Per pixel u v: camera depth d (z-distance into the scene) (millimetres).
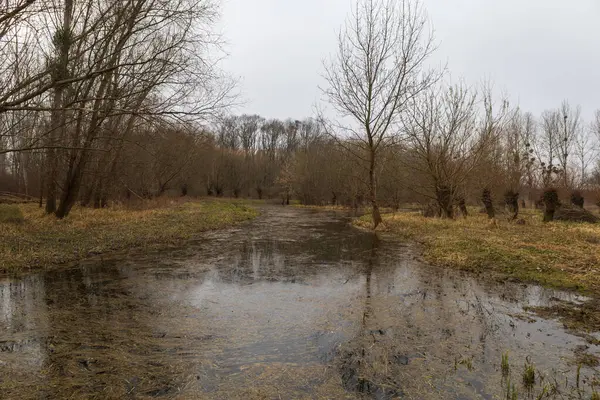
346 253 11859
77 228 14328
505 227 16156
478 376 4176
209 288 7758
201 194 59312
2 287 7562
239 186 62156
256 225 20875
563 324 5711
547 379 4082
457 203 21219
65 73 7785
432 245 12461
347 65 17438
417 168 21219
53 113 10266
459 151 19703
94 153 17109
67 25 8164
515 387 3934
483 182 21484
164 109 9148
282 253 11820
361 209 38844
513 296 7160
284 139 83125
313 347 4930
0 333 5254
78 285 7789
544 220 20203
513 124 24219
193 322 5805
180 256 11086
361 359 4590
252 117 86438
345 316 6121
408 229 16656
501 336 5273
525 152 24422
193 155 35469
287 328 5594
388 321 5891
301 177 49031
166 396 3736
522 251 10312
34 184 30906
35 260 9570
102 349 4777
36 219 16250
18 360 4438
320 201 48656
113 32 8094
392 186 29297
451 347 4926
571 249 10508
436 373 4246
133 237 13414
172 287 7773
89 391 3799
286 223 22281
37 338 5094
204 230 17672
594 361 4496
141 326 5605
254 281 8352
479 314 6191
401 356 4676
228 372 4234
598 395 3666
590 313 6117
